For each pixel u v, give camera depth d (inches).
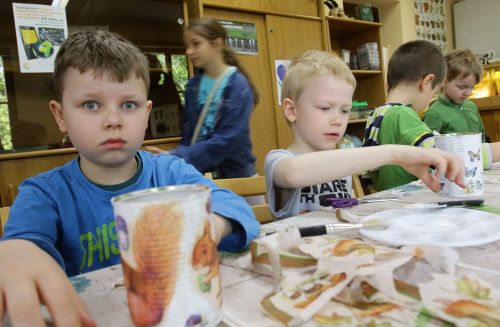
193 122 66.4
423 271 13.4
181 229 10.6
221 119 62.3
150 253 10.4
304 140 41.8
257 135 102.4
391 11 158.9
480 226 18.8
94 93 22.8
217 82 63.6
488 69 149.7
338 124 39.9
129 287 10.8
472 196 28.0
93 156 24.0
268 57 105.1
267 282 15.0
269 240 16.7
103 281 16.9
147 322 10.5
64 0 75.5
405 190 33.8
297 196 36.3
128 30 84.8
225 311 12.7
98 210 26.2
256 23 103.1
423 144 47.4
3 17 70.9
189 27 65.2
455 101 79.0
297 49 111.5
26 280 12.3
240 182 45.3
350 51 147.6
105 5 80.4
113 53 23.4
